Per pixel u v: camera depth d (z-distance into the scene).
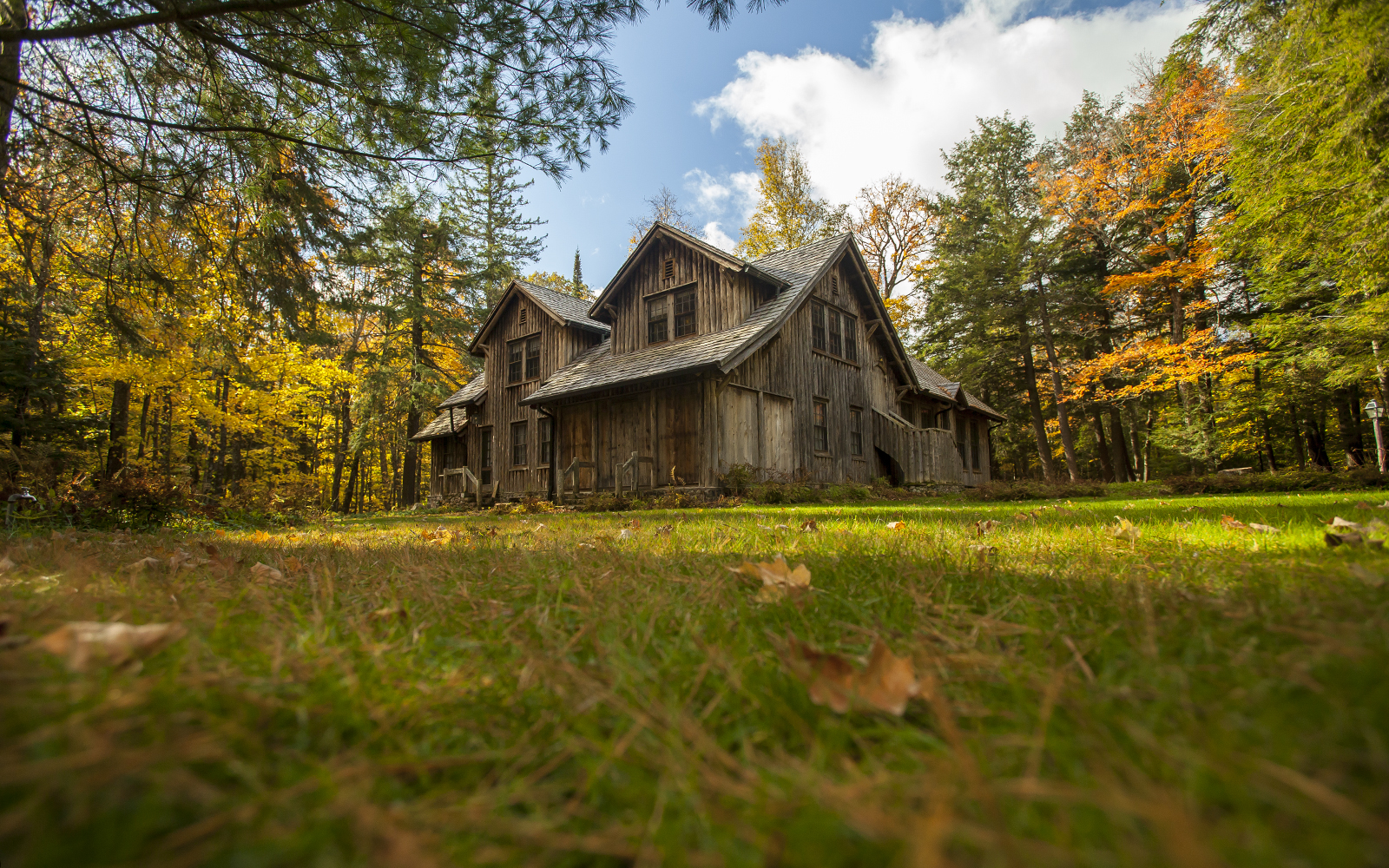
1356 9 7.04
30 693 0.78
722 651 1.19
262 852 0.54
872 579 2.07
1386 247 9.73
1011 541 3.18
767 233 29.02
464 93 5.73
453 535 5.07
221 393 18.72
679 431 13.06
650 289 15.30
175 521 7.09
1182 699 0.83
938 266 30.48
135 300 7.62
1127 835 0.52
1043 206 25.80
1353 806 0.51
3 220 6.97
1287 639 1.08
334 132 6.25
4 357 9.70
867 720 0.92
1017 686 0.92
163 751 0.64
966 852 0.55
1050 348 25.73
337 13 5.20
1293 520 3.62
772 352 14.09
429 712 0.96
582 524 6.28
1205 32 8.56
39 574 2.26
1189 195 21.89
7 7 5.02
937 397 20.91
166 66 6.02
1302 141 9.26
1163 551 2.52
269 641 1.25
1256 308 22.94
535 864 0.59
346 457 31.69
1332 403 23.22
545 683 1.06
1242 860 0.48
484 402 19.81
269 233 6.69
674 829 0.62
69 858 0.52
